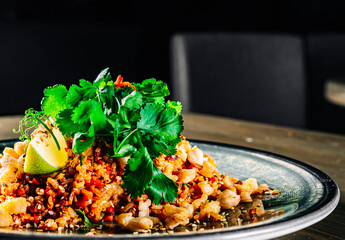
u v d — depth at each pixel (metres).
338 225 0.48
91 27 1.62
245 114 1.33
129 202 0.49
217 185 0.54
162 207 0.50
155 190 0.49
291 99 1.35
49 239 0.40
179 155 0.53
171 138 0.51
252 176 0.59
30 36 1.50
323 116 1.60
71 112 0.49
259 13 2.51
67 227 0.46
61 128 0.48
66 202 0.47
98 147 0.49
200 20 2.39
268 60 1.34
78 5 2.21
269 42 1.35
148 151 0.50
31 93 1.51
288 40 1.36
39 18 2.16
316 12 2.49
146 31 1.75
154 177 0.49
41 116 0.50
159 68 1.80
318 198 0.48
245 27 2.52
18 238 0.40
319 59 1.62
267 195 0.54
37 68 1.51
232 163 0.62
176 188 0.49
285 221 0.43
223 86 1.30
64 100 0.50
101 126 0.48
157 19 2.28
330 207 0.46
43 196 0.47
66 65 1.56
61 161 0.49
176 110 0.53
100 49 1.63
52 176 0.49
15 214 0.47
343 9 2.44
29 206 0.47
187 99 1.25
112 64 1.66
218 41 1.30
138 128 0.49
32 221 0.47
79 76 1.59
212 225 0.47
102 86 0.50
